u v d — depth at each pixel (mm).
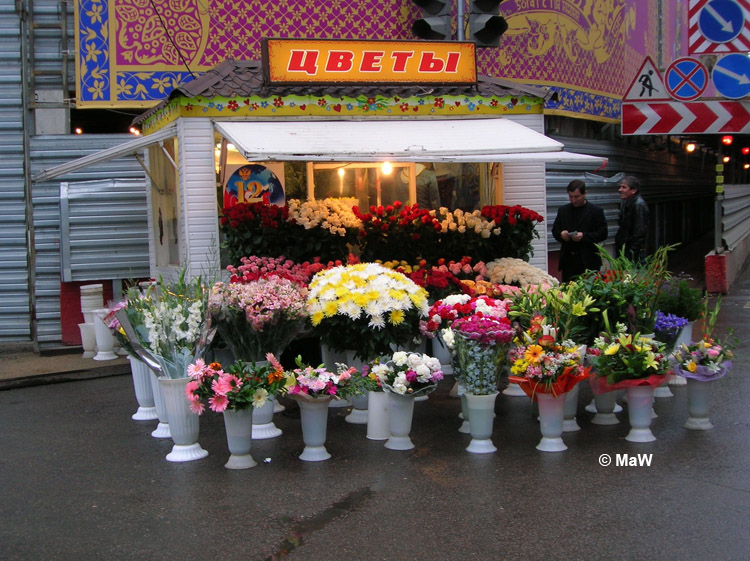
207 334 6109
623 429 6383
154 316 5824
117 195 10305
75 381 8766
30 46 10188
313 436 5840
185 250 8273
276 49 8352
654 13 17188
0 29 10125
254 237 7996
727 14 11844
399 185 9211
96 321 9383
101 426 6922
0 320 10289
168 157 8406
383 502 4992
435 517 4738
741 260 16984
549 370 5703
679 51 19141
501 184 9344
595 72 13352
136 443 6402
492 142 8039
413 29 9219
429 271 8125
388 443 6059
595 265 9445
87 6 10148
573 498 4957
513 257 8898
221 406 5504
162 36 10336
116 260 10344
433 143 7949
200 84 8297
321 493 5180
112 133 10727
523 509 4812
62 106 10281
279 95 8438
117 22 10219
